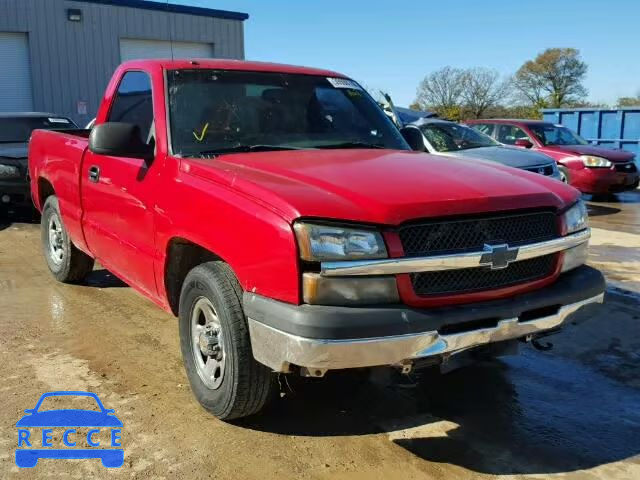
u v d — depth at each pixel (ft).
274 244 9.37
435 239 9.70
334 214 9.21
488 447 10.94
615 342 15.80
